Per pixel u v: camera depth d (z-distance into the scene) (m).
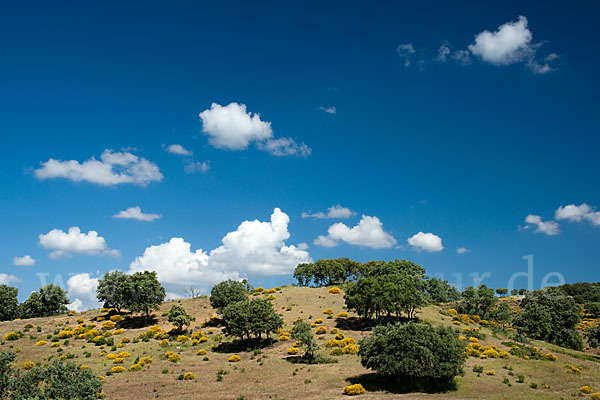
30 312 105.56
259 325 71.50
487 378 50.03
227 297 90.31
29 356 66.62
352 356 62.62
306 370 55.78
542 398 41.94
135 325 89.19
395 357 46.66
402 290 80.50
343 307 97.69
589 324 105.94
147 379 53.34
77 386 35.22
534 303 89.88
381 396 42.66
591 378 50.59
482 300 100.38
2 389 36.19
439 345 46.66
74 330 81.56
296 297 111.06
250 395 44.91
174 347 73.00
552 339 83.19
